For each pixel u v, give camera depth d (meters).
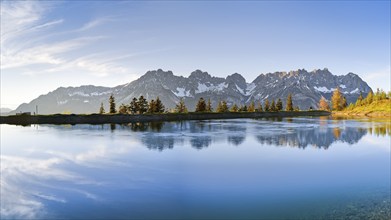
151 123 116.88
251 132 76.38
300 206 21.22
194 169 33.78
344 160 39.66
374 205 21.03
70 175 30.95
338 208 20.55
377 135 70.12
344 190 25.31
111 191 25.23
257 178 29.67
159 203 22.19
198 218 19.36
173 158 40.50
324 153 45.09
